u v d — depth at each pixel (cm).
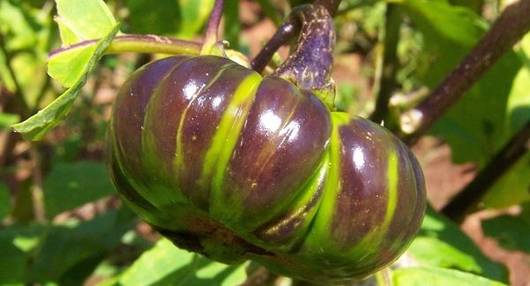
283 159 24
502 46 33
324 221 25
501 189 40
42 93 55
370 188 25
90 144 100
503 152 40
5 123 49
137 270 35
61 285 46
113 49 28
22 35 54
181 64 25
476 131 42
